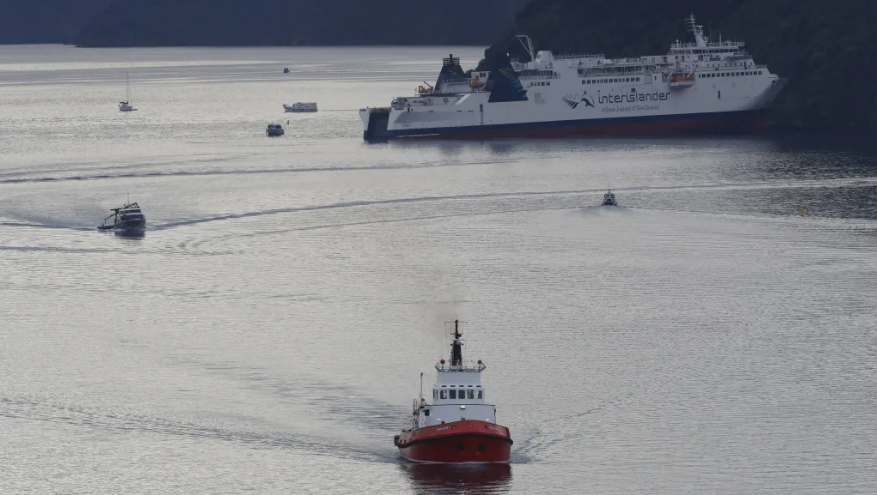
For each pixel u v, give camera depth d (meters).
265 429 157.38
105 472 145.00
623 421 161.00
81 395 170.75
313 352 191.88
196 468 145.88
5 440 154.38
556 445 153.00
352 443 153.38
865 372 180.75
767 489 141.00
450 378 150.00
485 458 145.50
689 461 148.38
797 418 162.00
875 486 141.75
